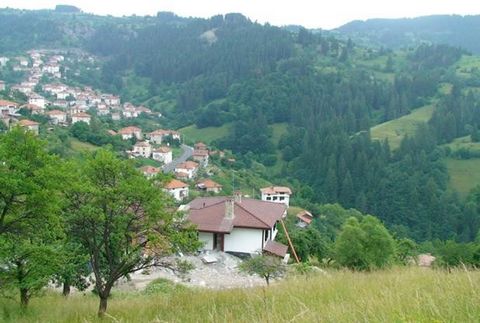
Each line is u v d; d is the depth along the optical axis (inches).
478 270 362.6
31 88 7081.7
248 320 263.1
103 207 490.3
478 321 182.4
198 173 3855.8
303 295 358.0
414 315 195.8
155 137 4869.6
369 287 350.0
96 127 3831.2
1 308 601.0
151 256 518.9
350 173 4092.0
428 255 1637.6
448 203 3472.0
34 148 501.0
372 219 1087.0
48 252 548.1
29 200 488.4
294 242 1381.6
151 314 417.7
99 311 464.1
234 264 1072.2
